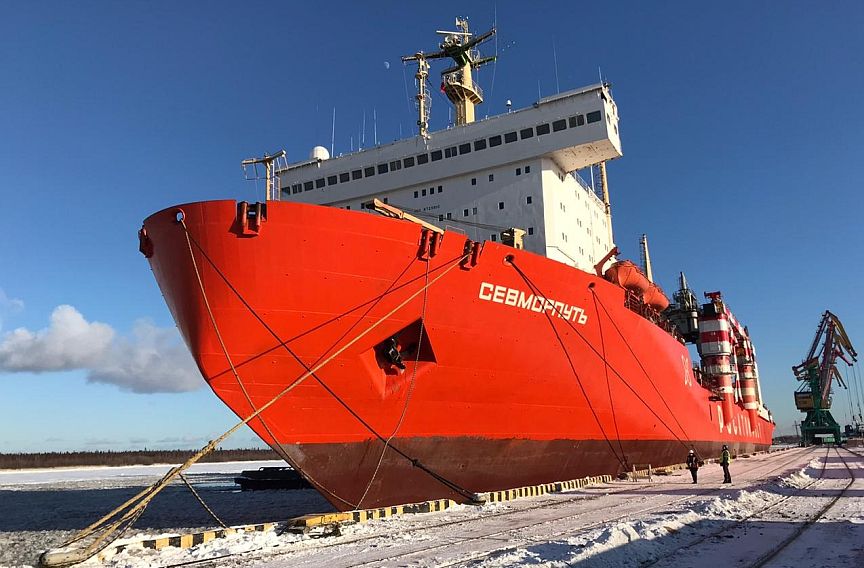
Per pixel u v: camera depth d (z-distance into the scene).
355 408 12.10
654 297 22.31
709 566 7.92
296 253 10.95
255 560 8.97
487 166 20.97
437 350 12.79
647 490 17.39
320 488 12.26
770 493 16.59
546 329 14.88
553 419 15.98
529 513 12.88
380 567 8.11
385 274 11.79
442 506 13.57
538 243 19.77
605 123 19.45
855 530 10.62
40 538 13.65
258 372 11.27
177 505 19.44
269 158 17.20
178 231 10.91
